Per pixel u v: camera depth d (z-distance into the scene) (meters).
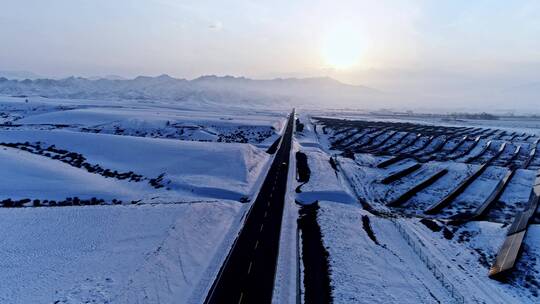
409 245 31.00
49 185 42.47
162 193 43.34
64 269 24.39
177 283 23.83
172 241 28.95
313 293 22.86
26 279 23.08
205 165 53.50
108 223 31.69
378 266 26.80
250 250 28.53
